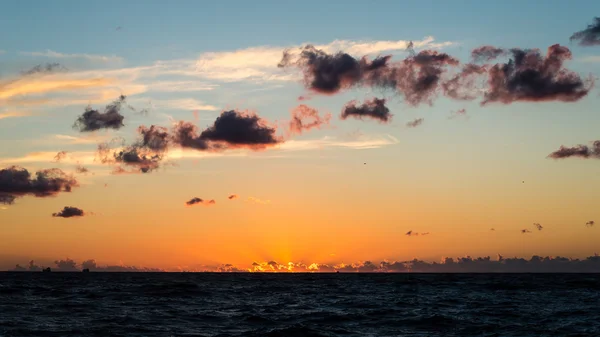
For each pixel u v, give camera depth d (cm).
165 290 11325
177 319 6112
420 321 5959
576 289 13125
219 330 5238
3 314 6297
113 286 13462
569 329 5388
